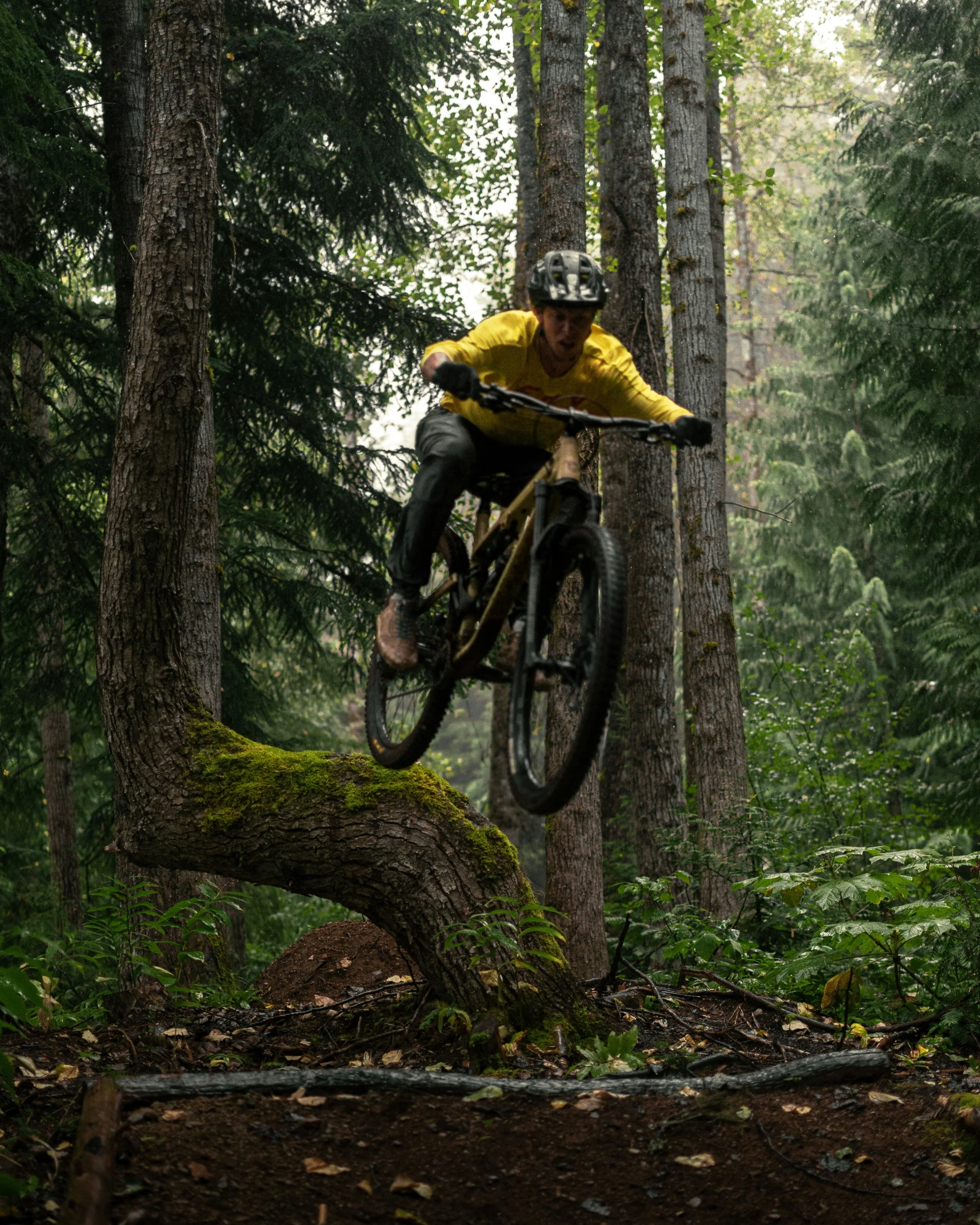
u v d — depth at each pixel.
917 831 11.68
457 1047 4.80
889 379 13.18
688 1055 4.65
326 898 5.30
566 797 3.29
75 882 14.16
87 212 10.41
